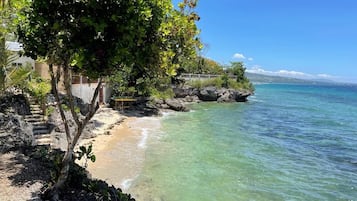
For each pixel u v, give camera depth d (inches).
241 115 1403.8
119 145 706.8
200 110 1493.6
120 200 339.6
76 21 232.1
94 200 308.0
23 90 665.0
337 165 670.5
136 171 539.8
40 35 248.1
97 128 863.1
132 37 230.8
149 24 255.0
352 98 3201.3
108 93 1268.5
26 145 430.3
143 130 909.8
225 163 633.0
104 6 229.6
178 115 1277.1
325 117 1488.7
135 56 253.1
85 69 238.2
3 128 432.5
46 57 271.0
